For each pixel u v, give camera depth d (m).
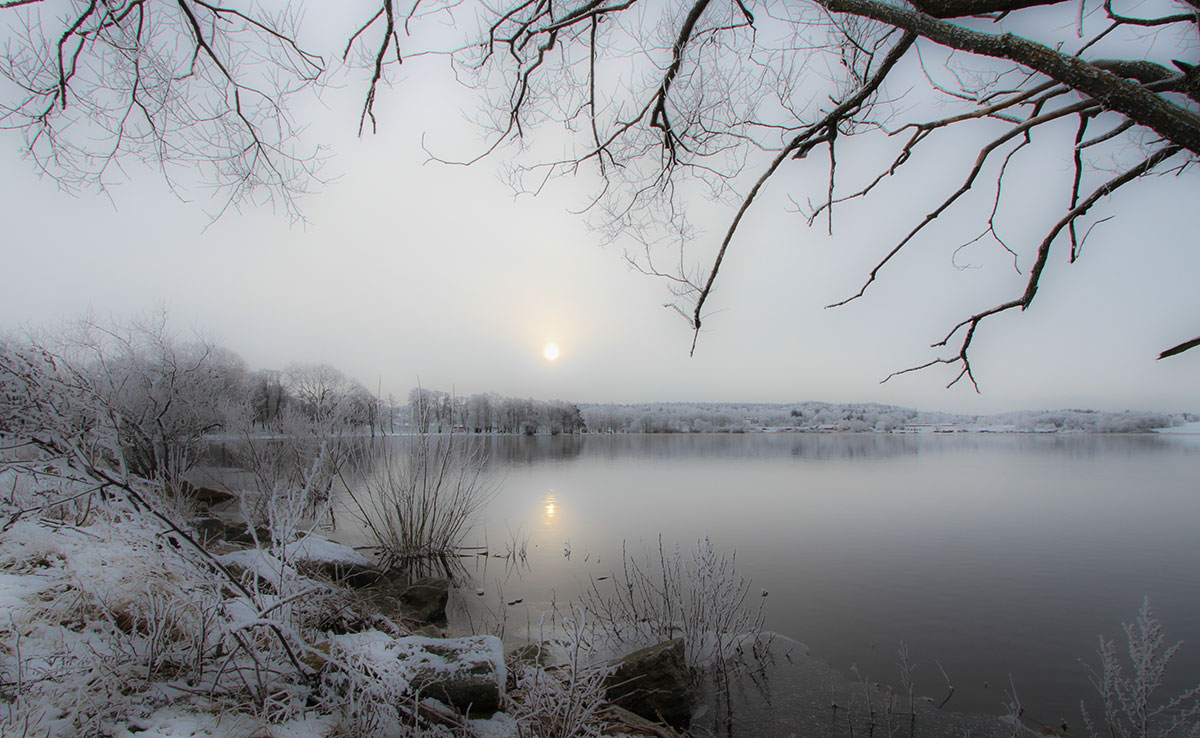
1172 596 8.98
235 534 7.44
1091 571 10.44
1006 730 5.06
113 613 3.31
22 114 3.20
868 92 1.95
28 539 3.66
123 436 3.63
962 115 2.00
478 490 11.35
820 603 8.36
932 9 1.51
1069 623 7.74
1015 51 1.36
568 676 3.46
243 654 3.18
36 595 3.28
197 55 3.27
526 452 45.53
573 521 14.60
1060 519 15.68
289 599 3.00
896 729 5.02
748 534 13.21
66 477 2.78
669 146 3.24
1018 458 40.97
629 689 5.03
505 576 9.14
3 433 2.62
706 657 6.23
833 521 15.03
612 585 8.59
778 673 5.98
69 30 2.90
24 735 2.27
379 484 10.04
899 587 9.21
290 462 9.76
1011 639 7.12
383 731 2.92
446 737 3.08
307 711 2.97
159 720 2.61
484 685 3.41
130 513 3.08
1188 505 18.28
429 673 3.43
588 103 3.60
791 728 5.00
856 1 1.58
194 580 3.12
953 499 19.52
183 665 3.04
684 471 29.52
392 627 4.45
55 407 2.81
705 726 5.02
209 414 11.18
